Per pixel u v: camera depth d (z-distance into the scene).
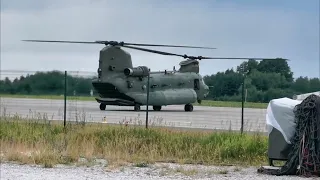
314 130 18.23
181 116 46.50
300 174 18.23
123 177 17.25
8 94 88.12
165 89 56.06
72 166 19.83
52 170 18.56
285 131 18.84
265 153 22.97
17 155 21.45
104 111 52.19
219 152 23.02
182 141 24.78
